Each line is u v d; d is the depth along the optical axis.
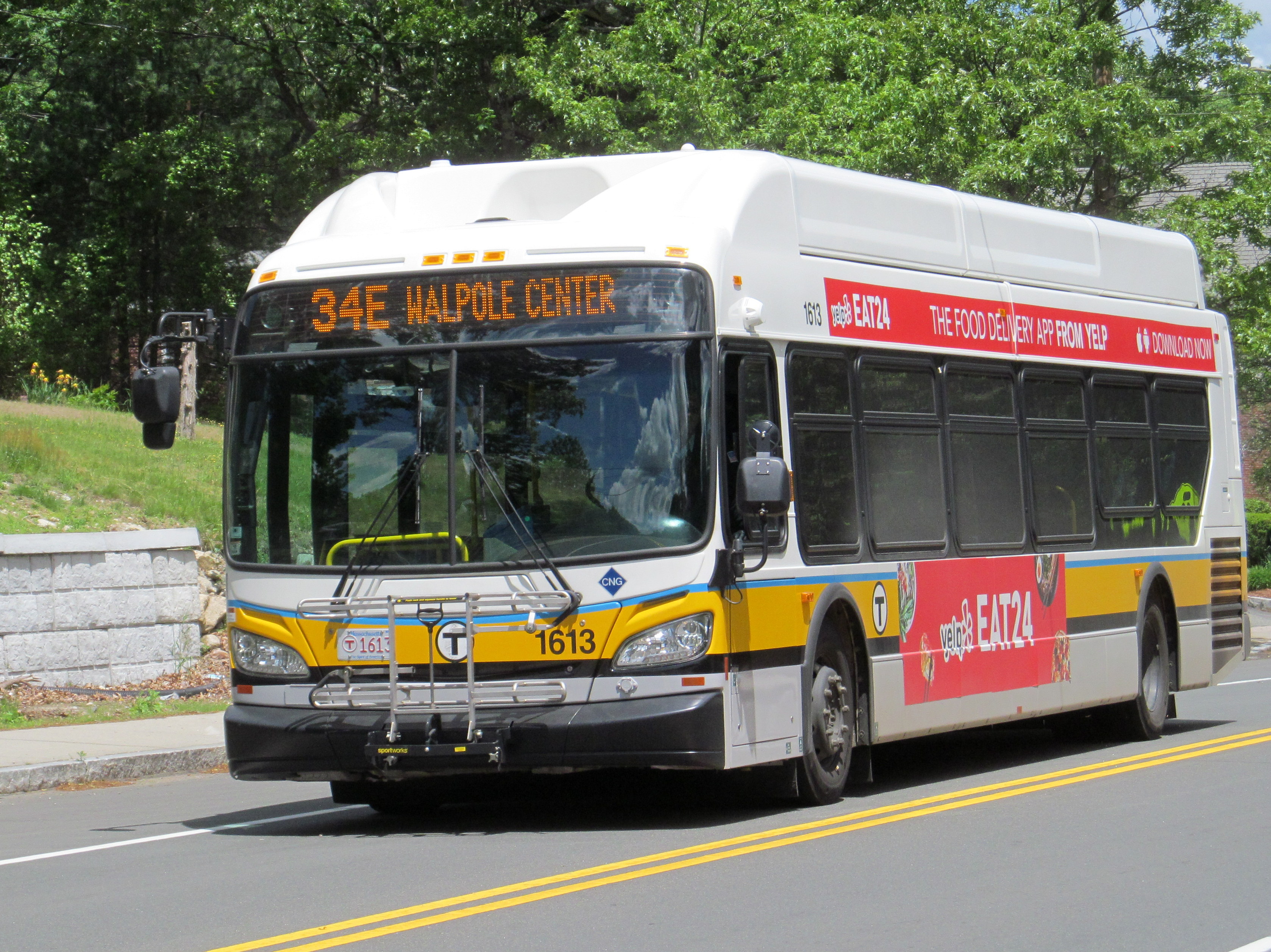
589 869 14.30
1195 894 13.27
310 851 16.16
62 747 25.17
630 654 15.98
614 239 16.78
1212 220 50.28
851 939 11.59
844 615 18.66
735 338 16.94
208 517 37.62
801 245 18.69
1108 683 24.00
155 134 79.50
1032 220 23.59
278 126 83.25
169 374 17.12
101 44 77.56
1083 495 23.81
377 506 16.84
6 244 67.44
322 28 67.38
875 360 19.58
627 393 16.42
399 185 19.38
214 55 81.62
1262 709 30.33
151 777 24.53
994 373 22.02
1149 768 21.48
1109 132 47.06
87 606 31.38
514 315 16.81
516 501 16.44
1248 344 49.66
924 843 15.63
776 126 46.19
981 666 20.98
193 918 12.80
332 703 16.70
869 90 48.59
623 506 16.23
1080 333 24.16
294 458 17.22
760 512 15.97
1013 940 11.61
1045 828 16.50
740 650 16.42
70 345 81.88
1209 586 27.22
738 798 19.02
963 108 46.66
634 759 15.81
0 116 78.62
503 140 63.22
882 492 19.45
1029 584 22.20
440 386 16.81
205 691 31.48
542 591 16.14
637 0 50.94
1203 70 55.69
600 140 48.56
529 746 15.97
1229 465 28.34
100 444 42.16
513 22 61.38
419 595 16.47
